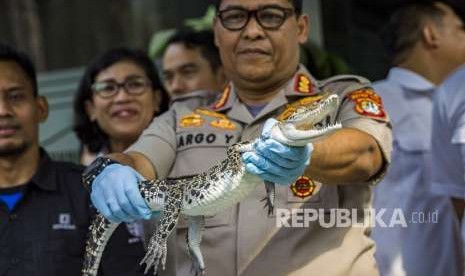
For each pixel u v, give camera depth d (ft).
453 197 13.48
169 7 24.64
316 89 9.99
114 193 8.23
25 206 11.19
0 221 11.09
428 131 13.75
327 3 22.30
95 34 25.48
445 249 13.62
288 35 9.89
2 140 11.34
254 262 9.37
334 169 8.54
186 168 9.86
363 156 8.79
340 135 8.70
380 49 22.84
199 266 8.51
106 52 14.46
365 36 22.81
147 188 8.36
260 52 9.77
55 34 25.62
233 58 9.96
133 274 10.84
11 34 25.31
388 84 14.35
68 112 22.35
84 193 11.30
